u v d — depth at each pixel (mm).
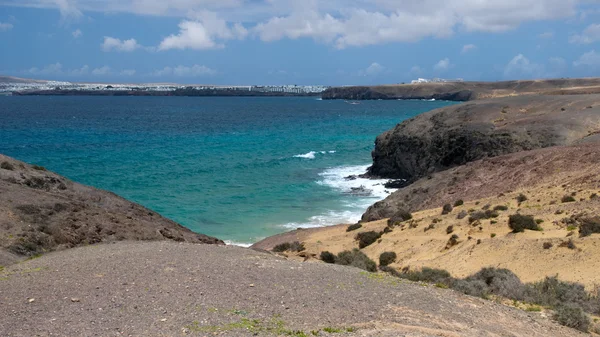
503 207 30859
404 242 28906
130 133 106312
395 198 46500
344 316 10133
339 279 13109
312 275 13398
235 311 10094
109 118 148500
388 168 65750
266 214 45250
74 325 9219
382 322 9891
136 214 28844
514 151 53219
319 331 9195
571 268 18891
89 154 74562
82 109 194750
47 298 10859
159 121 140000
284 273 13453
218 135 105000
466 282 15477
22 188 25109
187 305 10367
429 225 31000
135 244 19125
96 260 14867
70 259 15633
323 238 34406
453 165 58562
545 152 44219
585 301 14656
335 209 47344
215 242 26469
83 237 20609
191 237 25734
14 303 10531
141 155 75188
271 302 10781
